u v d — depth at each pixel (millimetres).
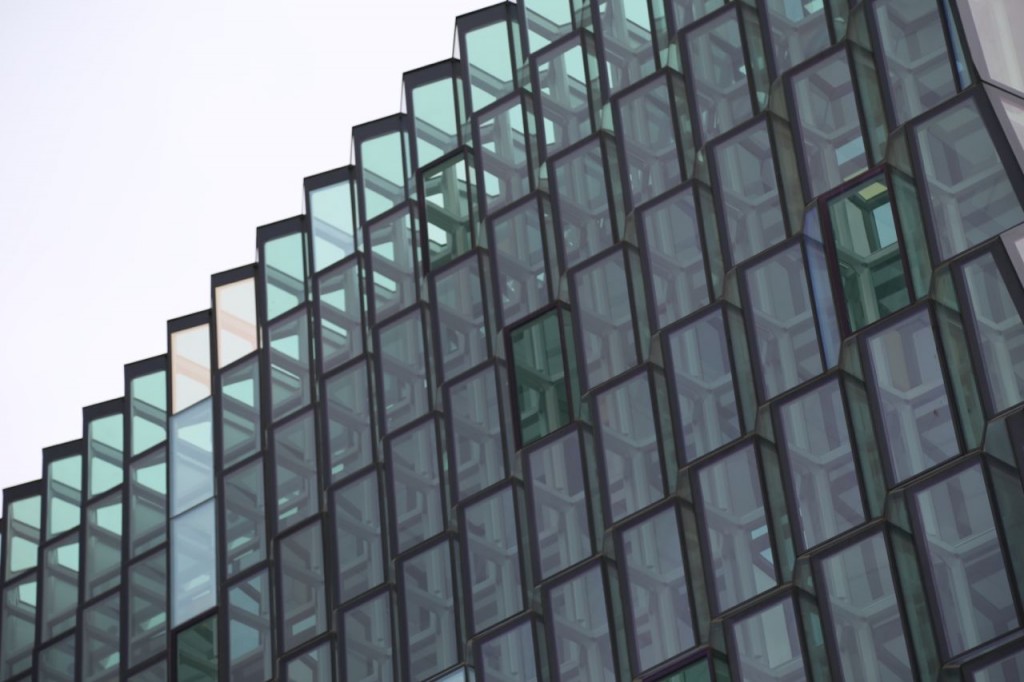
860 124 47844
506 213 60781
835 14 50938
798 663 43969
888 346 43438
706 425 49344
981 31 45031
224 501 70125
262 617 66688
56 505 85562
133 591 74688
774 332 48281
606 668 49625
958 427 41438
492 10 67750
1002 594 39250
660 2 58562
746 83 53250
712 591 46656
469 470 58156
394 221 67625
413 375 63625
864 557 42656
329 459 65250
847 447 44875
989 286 41156
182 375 76875
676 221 53375
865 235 46250
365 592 61312
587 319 55000
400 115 70500
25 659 85125
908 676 41062
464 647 56125
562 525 53031
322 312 68875
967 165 43156
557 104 61188
